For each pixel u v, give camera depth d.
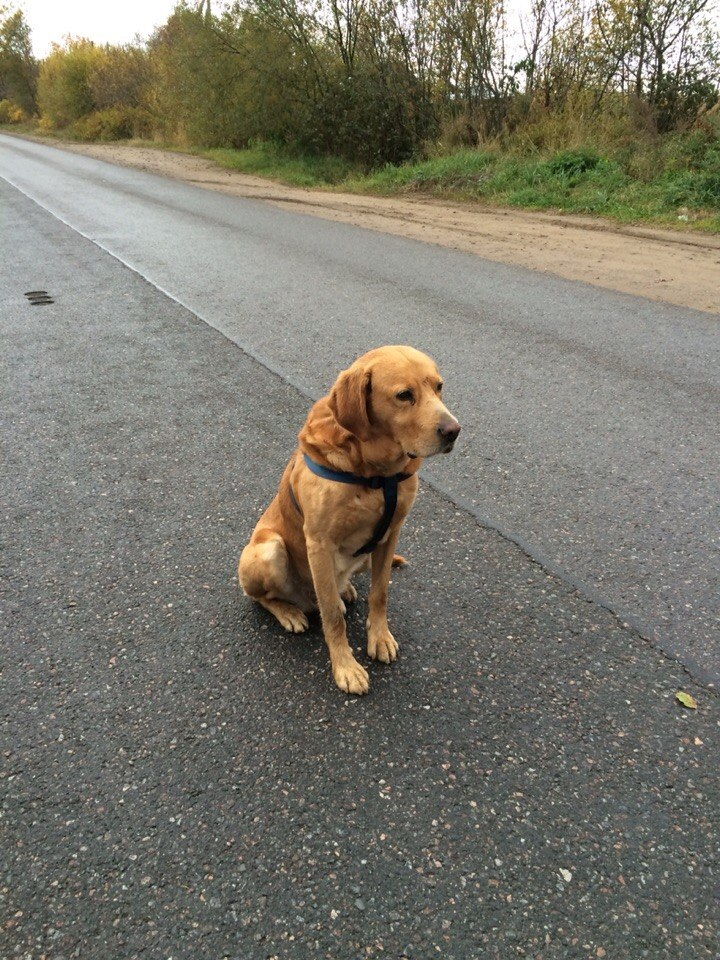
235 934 1.76
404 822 2.05
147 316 7.08
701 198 12.10
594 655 2.71
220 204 14.98
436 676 2.62
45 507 3.77
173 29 27.92
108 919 1.80
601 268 9.08
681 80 15.02
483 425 4.68
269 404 5.05
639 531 3.49
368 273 8.92
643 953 1.72
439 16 17.58
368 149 20.22
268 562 2.78
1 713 2.44
